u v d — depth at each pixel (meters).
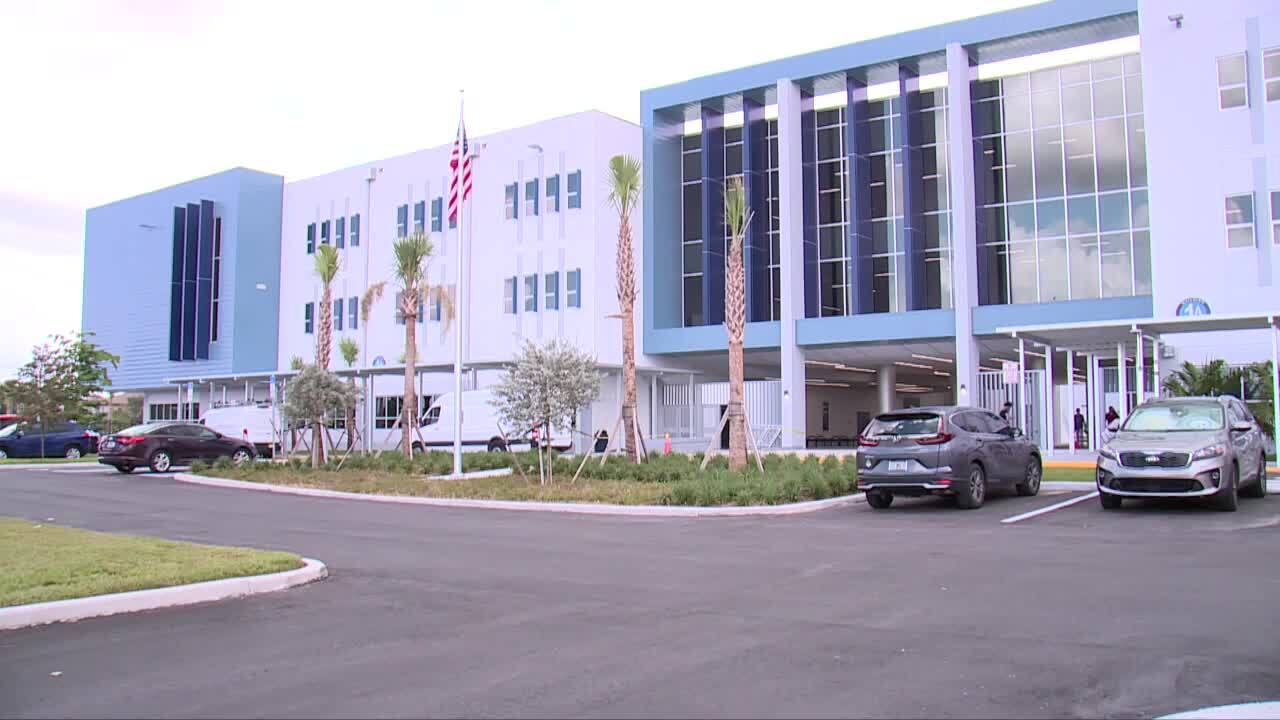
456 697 5.60
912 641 6.76
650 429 42.19
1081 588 8.55
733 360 21.42
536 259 42.28
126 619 8.02
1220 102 28.22
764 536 12.90
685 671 6.08
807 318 38.00
